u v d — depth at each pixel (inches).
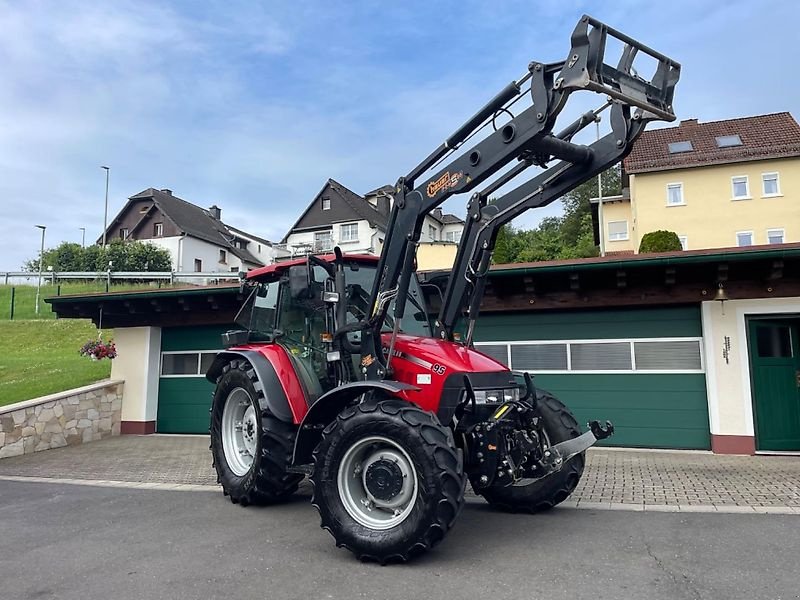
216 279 1152.2
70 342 783.1
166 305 459.8
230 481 241.0
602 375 367.9
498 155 168.7
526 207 194.7
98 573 158.4
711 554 162.7
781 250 308.5
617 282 353.1
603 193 2292.1
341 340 206.4
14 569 163.2
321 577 151.4
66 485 287.3
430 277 251.1
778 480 262.4
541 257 1866.4
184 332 475.5
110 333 806.5
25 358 666.8
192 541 185.9
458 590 140.2
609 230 1467.8
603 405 365.7
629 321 365.7
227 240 2044.8
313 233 1823.3
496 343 389.4
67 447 409.7
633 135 169.8
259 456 222.1
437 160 186.9
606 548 169.8
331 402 189.6
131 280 1161.4
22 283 1197.7
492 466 175.8
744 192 1147.3
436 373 185.6
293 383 224.1
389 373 189.5
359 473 175.6
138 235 1847.9
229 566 161.2
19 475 316.8
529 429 192.5
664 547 169.8
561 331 377.7
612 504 224.2
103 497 257.3
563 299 369.7
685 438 350.6
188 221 1941.4
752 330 345.1
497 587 141.4
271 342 244.7
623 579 144.8
